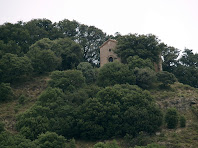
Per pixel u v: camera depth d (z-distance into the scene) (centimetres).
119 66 10081
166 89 9831
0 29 11394
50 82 9219
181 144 7338
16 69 9562
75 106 8369
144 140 7381
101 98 8425
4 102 9019
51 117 7912
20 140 6925
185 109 8869
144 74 9794
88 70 10462
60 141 7056
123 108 8181
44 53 10600
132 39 11106
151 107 8150
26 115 7769
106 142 7738
